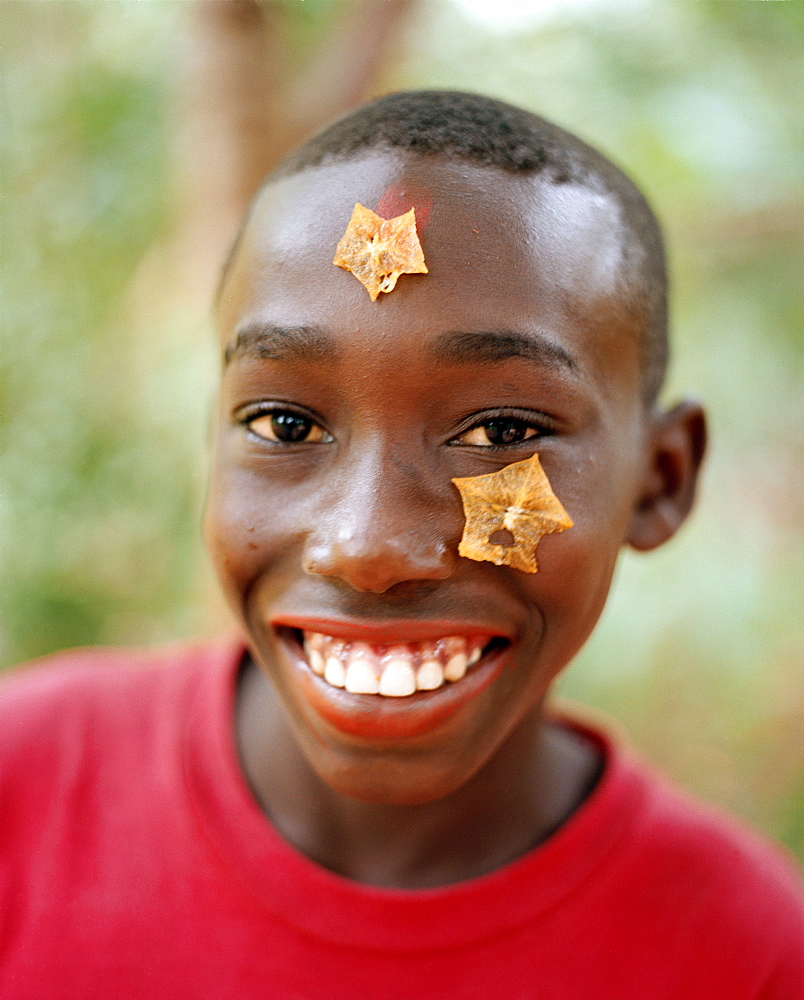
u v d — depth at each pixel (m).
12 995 0.38
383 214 0.32
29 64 0.69
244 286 0.34
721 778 0.86
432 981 0.36
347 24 0.66
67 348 0.72
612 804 0.39
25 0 0.68
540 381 0.32
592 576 0.34
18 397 0.72
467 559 0.33
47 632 0.75
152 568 0.76
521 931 0.37
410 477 0.32
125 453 0.73
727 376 0.76
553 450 0.33
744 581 0.83
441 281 0.31
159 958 0.37
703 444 0.42
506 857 0.39
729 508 0.86
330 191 0.33
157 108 0.70
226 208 0.64
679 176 0.73
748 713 0.86
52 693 0.44
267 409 0.34
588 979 0.37
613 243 0.35
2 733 0.43
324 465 0.33
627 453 0.36
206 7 0.62
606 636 0.82
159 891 0.38
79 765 0.42
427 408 0.32
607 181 0.37
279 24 0.67
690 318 0.76
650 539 0.41
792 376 0.77
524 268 0.32
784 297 0.75
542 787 0.40
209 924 0.37
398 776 0.34
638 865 0.38
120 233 0.72
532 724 0.39
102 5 0.68
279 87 0.64
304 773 0.39
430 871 0.38
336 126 0.36
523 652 0.34
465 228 0.32
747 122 0.70
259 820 0.38
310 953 0.37
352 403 0.32
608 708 0.85
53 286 0.72
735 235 0.75
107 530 0.75
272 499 0.34
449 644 0.34
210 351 0.68
